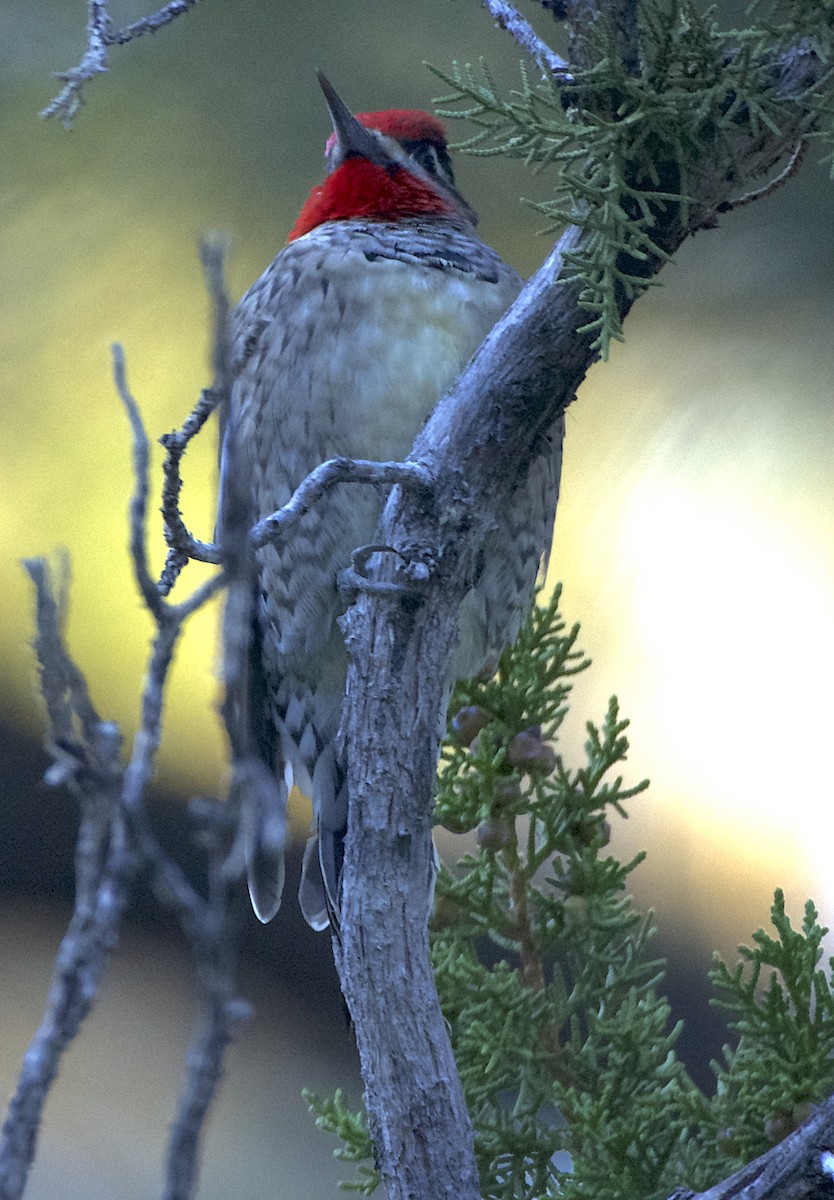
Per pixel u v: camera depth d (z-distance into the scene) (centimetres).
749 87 453
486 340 454
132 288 466
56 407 467
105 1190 477
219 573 345
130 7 465
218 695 335
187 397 467
